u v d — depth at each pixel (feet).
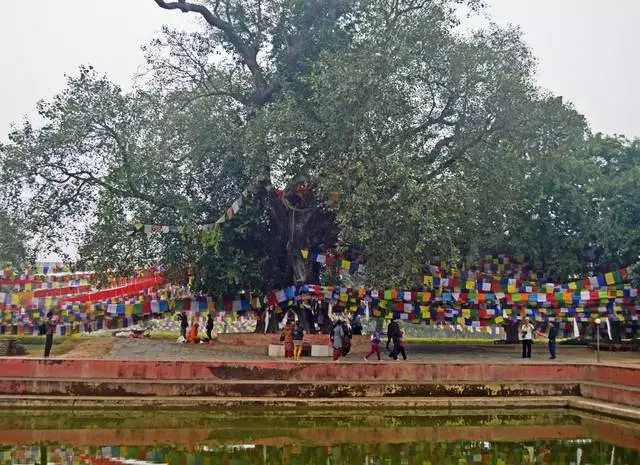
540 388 56.39
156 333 122.42
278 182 79.66
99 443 39.42
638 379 50.78
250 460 35.73
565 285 87.04
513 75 73.92
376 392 54.29
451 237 71.82
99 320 86.07
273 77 84.58
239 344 81.00
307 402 52.24
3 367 52.80
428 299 82.12
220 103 84.43
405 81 72.18
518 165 79.87
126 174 79.66
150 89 82.33
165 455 36.55
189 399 51.13
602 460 36.24
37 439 40.29
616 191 95.86
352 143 71.15
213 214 85.66
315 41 83.56
